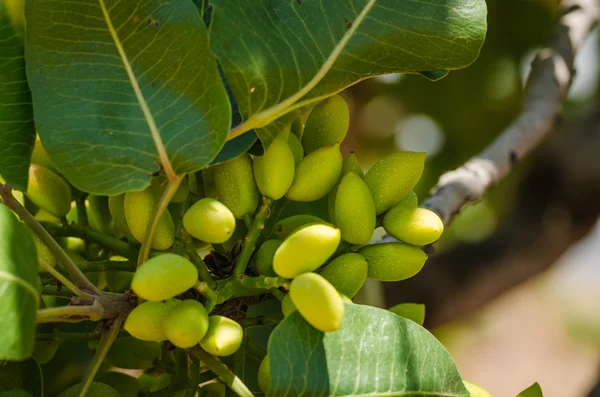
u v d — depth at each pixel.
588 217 1.03
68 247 0.65
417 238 0.62
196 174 0.63
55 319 0.58
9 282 0.55
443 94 1.31
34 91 0.59
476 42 0.62
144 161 0.60
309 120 0.64
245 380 0.65
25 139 0.61
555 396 3.49
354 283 0.61
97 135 0.59
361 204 0.61
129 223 0.61
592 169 1.02
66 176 0.59
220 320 0.59
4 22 0.60
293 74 0.60
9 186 0.60
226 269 0.63
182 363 0.63
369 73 0.62
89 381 0.59
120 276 0.66
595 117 1.07
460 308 0.99
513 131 0.80
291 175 0.62
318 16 0.61
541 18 1.26
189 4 0.59
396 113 1.34
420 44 0.62
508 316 4.00
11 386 0.61
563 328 4.04
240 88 0.60
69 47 0.59
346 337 0.59
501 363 3.65
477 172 0.76
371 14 0.61
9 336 0.55
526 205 1.06
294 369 0.58
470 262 1.00
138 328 0.58
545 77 0.83
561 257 1.05
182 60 0.59
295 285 0.57
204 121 0.59
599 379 0.90
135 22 0.59
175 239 0.61
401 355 0.59
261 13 0.60
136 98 0.59
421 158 0.62
